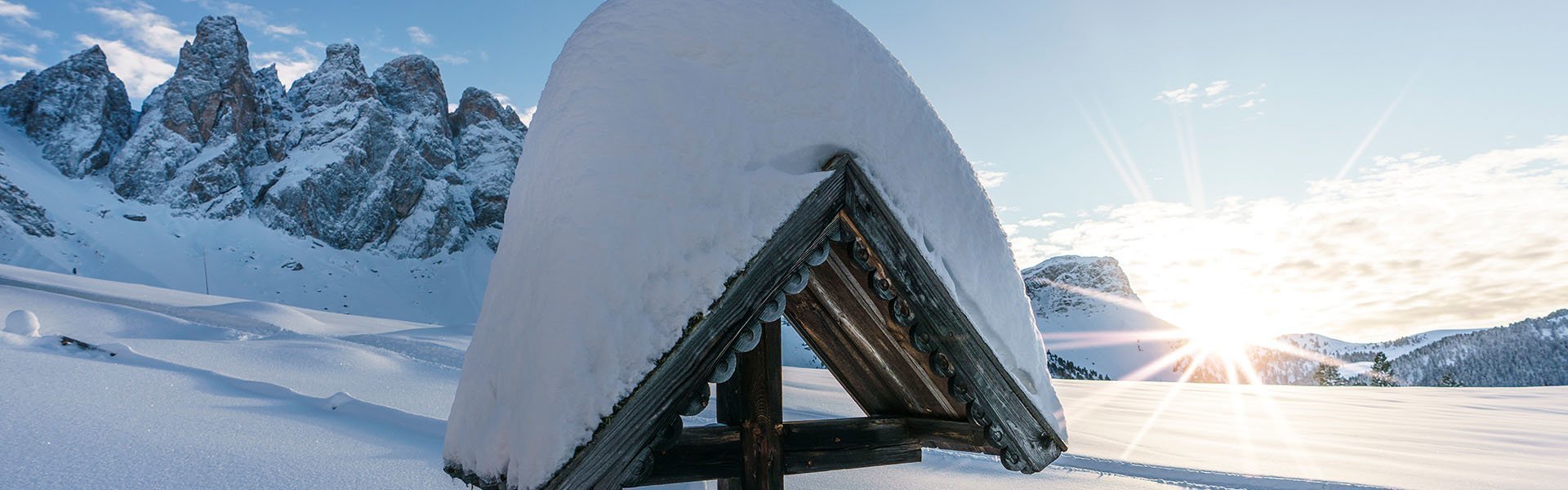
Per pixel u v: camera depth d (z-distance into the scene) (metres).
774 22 1.93
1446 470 8.23
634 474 1.62
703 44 1.86
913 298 1.90
